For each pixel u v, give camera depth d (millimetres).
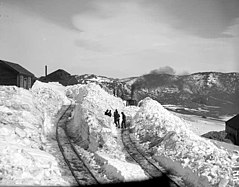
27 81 41656
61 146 20047
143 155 19453
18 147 15891
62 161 16891
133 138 24156
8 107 24719
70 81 72875
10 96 27641
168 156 17906
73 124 27609
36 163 14359
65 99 42312
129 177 14391
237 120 36906
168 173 16328
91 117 24516
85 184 13578
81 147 20734
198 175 14734
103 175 15273
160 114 30031
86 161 17469
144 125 26922
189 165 16094
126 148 20938
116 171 14930
